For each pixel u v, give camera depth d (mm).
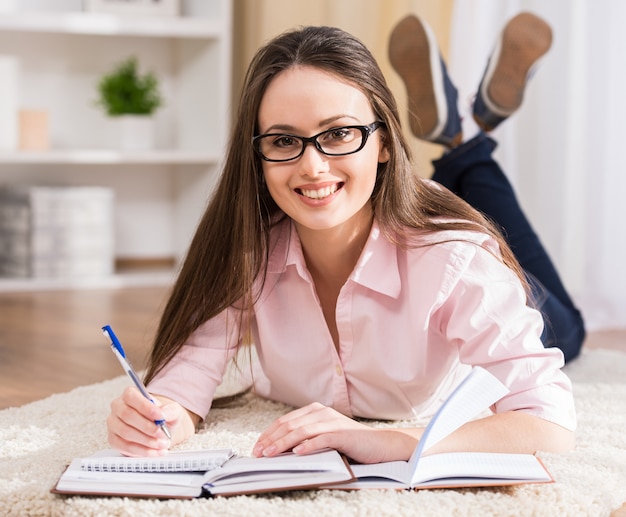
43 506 1118
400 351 1417
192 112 3691
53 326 2617
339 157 1257
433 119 2166
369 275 1388
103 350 2297
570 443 1263
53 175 3740
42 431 1499
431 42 2156
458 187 2176
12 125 3328
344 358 1457
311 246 1420
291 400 1604
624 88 2803
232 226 1430
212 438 1409
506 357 1270
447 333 1349
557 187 2947
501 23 2881
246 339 1592
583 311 2803
